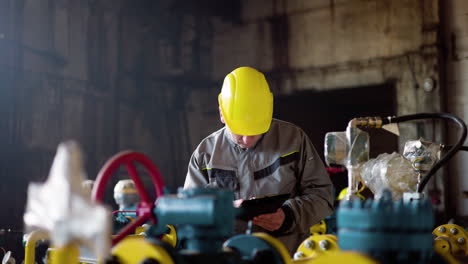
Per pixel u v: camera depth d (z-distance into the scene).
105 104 10.05
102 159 9.87
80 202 0.88
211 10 11.14
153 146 10.77
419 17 9.24
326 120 11.38
